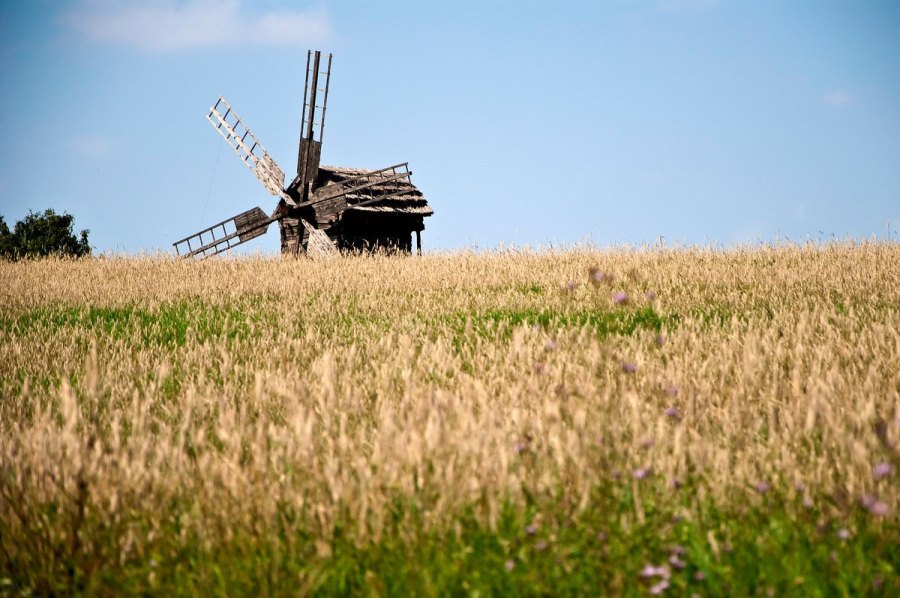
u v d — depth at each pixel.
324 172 113.31
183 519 14.09
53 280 65.00
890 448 14.53
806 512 13.62
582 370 23.39
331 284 58.03
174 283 62.22
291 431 17.98
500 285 52.66
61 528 14.28
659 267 54.31
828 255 57.25
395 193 114.62
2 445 18.00
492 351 28.38
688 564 12.52
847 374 22.62
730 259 58.44
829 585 11.89
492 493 13.66
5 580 13.31
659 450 15.94
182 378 28.62
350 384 24.22
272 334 38.88
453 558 12.65
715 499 14.29
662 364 25.36
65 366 31.75
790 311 36.62
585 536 13.06
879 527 13.13
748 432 17.70
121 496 14.72
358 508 13.71
